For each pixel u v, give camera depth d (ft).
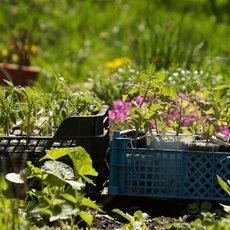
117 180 18.75
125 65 33.22
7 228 15.70
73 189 16.90
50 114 19.69
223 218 17.61
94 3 55.83
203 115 21.47
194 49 36.19
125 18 53.62
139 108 19.53
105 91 28.50
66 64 45.19
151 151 18.69
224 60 38.93
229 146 19.75
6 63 38.93
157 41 33.86
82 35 50.83
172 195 18.74
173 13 55.31
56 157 17.61
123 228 17.21
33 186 18.39
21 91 19.77
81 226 17.47
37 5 50.52
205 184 18.74
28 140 18.83
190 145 19.40
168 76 29.73
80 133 18.79
